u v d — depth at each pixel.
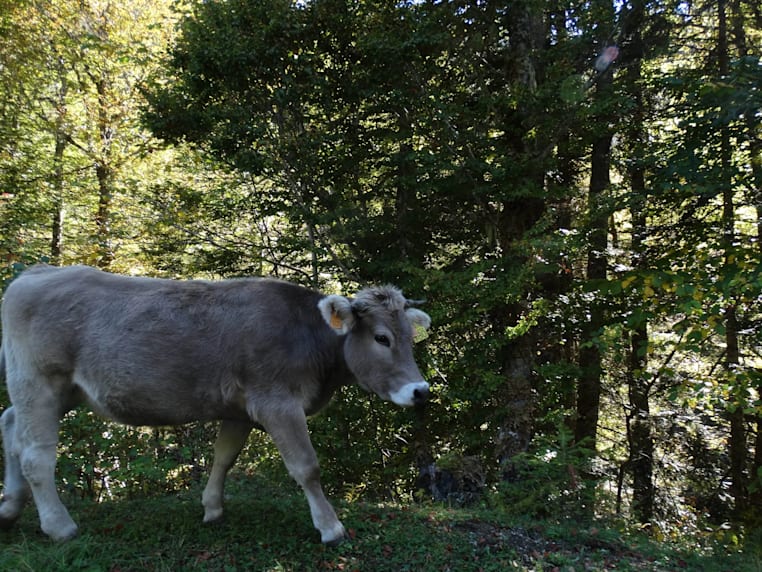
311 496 4.30
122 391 4.32
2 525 4.57
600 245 10.04
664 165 8.68
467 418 9.68
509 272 8.68
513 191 8.89
